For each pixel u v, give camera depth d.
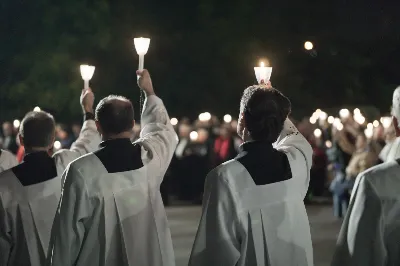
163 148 6.33
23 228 6.39
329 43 37.50
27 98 33.44
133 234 5.93
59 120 33.59
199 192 25.09
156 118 6.56
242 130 5.48
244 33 35.06
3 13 33.81
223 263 5.16
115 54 33.91
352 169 19.69
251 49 34.84
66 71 33.25
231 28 34.94
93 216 5.83
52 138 6.58
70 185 5.79
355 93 37.75
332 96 37.56
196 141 25.05
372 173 4.79
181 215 21.39
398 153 5.00
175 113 34.94
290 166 5.42
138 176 6.01
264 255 5.28
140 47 6.66
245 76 34.88
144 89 6.70
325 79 37.41
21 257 6.42
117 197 5.88
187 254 14.66
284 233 5.32
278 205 5.31
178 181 25.31
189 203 24.62
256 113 5.32
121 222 5.88
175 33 34.66
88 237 5.83
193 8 34.88
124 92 34.00
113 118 5.96
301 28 36.69
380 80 38.47
